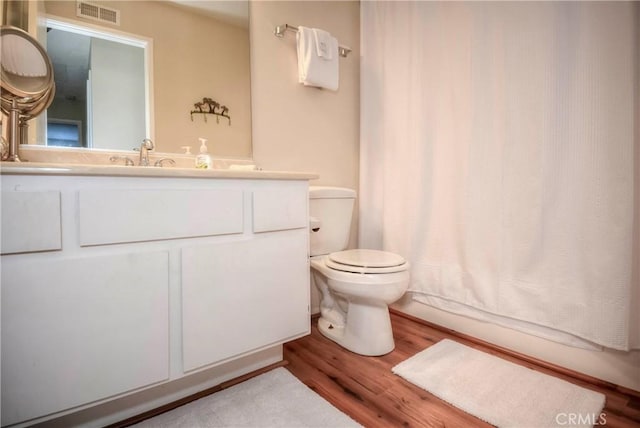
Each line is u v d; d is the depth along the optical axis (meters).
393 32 1.90
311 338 1.64
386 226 1.95
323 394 1.16
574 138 1.23
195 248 1.01
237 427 0.99
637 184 1.12
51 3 1.18
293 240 1.27
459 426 0.99
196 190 1.02
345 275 1.37
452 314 1.68
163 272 0.96
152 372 0.94
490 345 1.51
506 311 1.43
